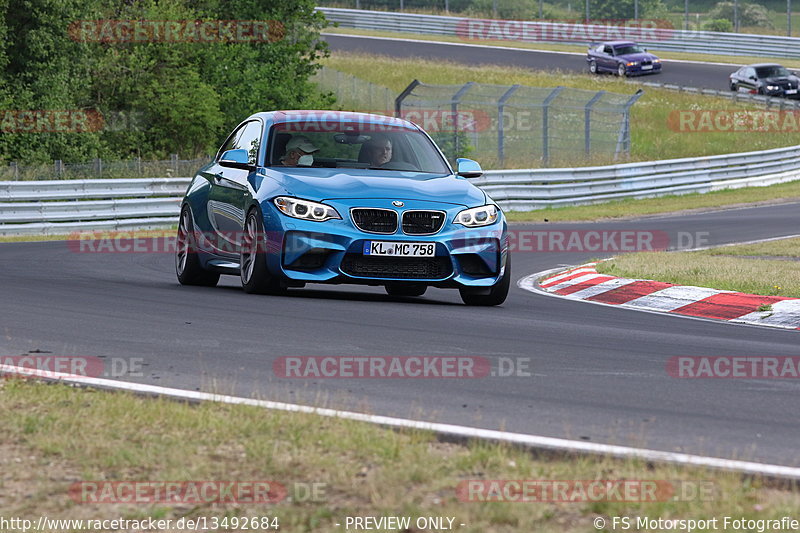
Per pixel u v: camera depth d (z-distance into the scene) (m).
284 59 143.25
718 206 112.69
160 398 19.62
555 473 15.63
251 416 18.55
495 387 22.42
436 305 36.38
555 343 28.75
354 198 34.12
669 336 31.62
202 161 98.75
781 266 49.53
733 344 30.28
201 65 139.75
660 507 14.02
